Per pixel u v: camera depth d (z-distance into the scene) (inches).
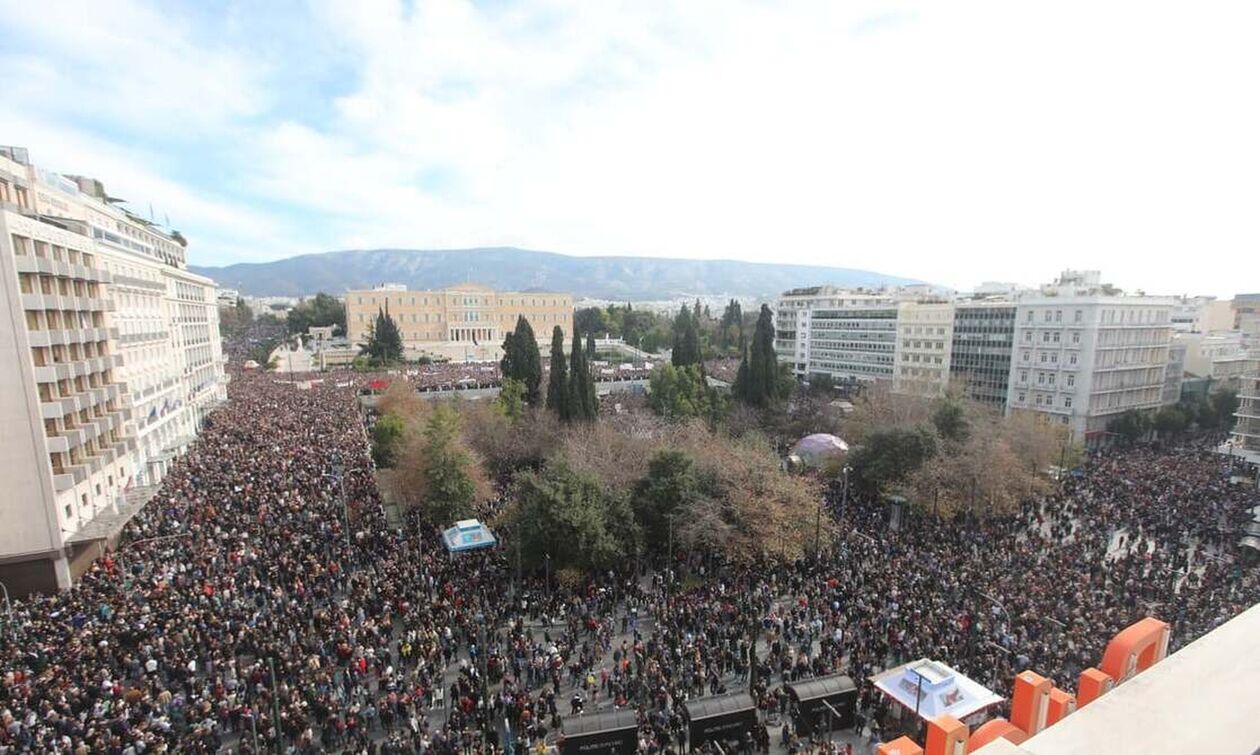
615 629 1348.4
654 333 7244.1
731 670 1183.6
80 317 1845.5
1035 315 3639.3
